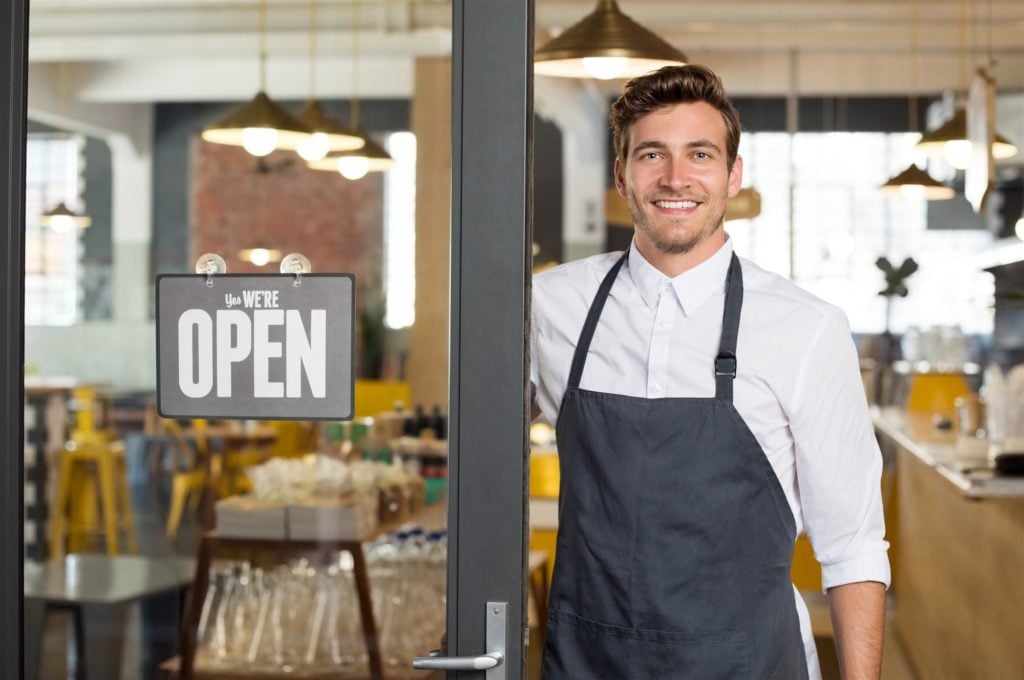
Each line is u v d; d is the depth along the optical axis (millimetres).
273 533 3967
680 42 10531
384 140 10125
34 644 2652
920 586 5195
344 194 10359
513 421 1752
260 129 5703
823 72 11266
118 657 3842
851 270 11648
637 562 2029
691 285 2107
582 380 2160
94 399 6730
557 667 2100
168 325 1935
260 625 3842
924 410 7598
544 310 2232
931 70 11133
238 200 10969
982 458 4582
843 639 2129
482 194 1753
